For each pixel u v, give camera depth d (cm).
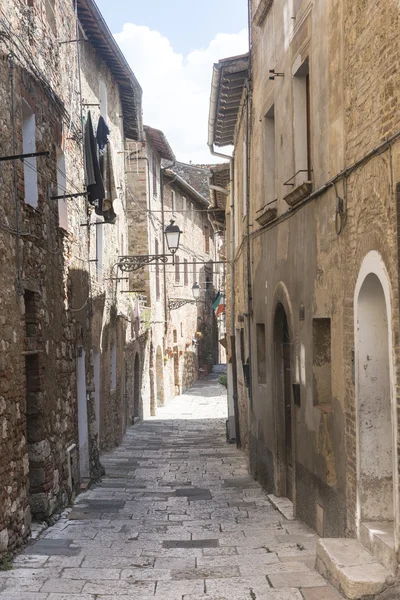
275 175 1120
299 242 930
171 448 1812
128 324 2183
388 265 586
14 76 847
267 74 1157
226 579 643
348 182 704
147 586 625
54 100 1073
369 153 625
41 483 918
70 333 1165
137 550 783
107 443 1716
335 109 755
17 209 827
